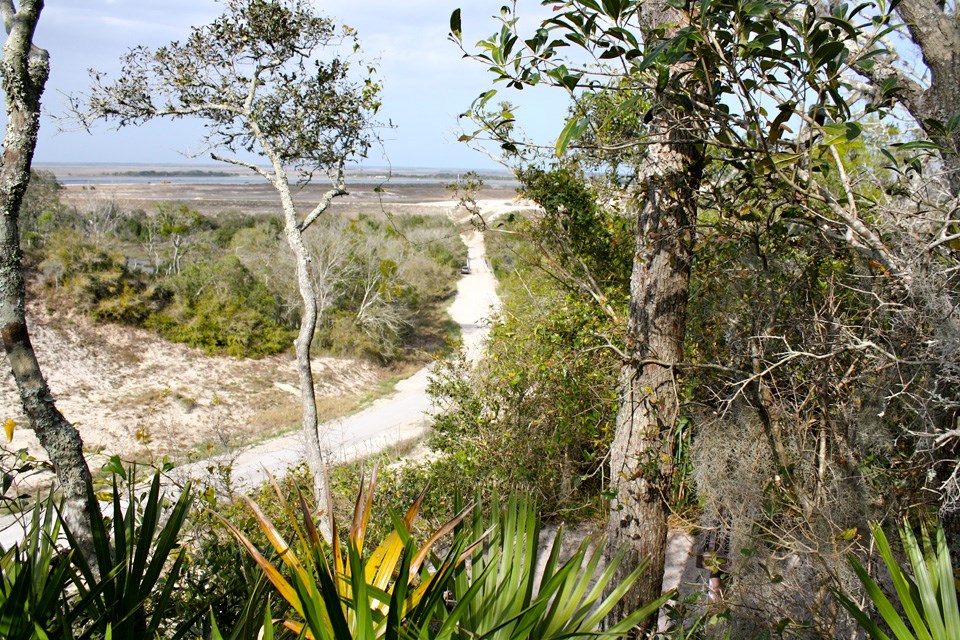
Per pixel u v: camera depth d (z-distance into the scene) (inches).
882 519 132.9
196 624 121.8
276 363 1149.7
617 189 286.0
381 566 90.9
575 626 92.4
